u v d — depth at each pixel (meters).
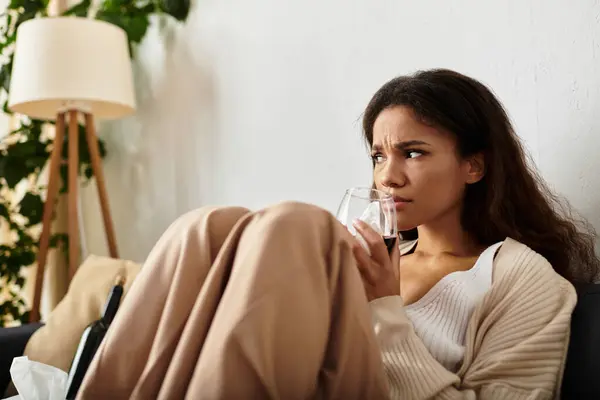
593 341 0.96
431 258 1.23
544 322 0.98
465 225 1.22
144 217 2.53
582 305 1.02
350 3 1.77
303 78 1.90
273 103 1.99
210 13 2.23
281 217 0.66
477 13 1.48
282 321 0.63
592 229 1.29
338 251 0.68
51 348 1.56
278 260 0.64
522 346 0.96
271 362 0.62
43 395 1.08
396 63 1.65
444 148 1.14
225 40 2.17
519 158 1.22
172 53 2.40
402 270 1.26
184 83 2.34
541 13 1.37
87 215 2.86
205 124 2.25
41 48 2.17
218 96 2.20
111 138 2.72
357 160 1.73
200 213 0.76
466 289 1.08
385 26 1.68
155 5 2.45
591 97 1.29
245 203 2.09
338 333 0.67
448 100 1.13
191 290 0.71
